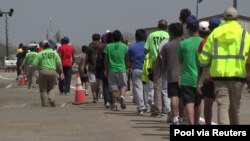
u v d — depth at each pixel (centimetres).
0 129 2722
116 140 2414
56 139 2436
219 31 2178
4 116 3278
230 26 2173
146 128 2781
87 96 5112
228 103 2189
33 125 2873
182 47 2442
